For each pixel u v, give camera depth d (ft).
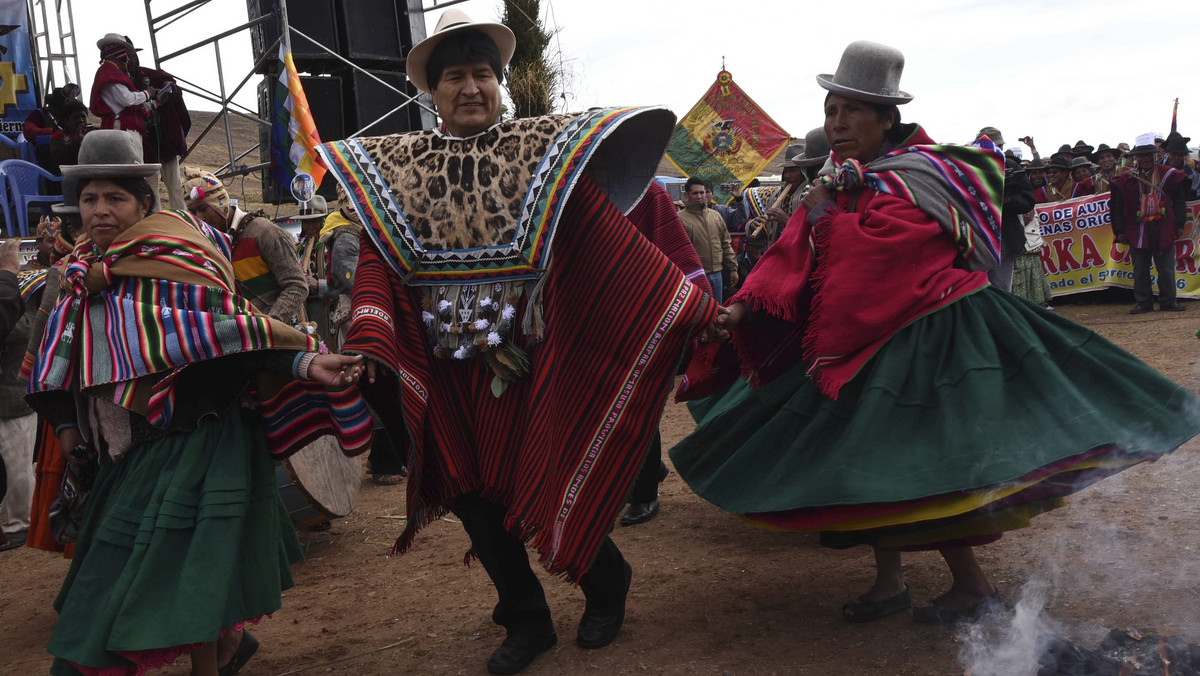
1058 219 46.91
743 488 11.87
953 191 11.70
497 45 11.73
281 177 35.60
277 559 11.01
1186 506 14.92
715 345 12.89
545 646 11.93
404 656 12.44
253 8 39.09
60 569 18.45
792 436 11.83
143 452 10.69
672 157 51.47
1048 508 11.07
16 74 43.70
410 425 10.78
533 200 10.77
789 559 14.64
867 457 10.78
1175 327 35.68
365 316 10.66
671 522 17.37
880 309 11.30
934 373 11.14
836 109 12.48
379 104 40.11
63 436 11.28
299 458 16.65
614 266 10.84
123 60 29.86
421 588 15.24
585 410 10.89
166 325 10.43
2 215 37.58
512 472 11.09
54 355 10.84
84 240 11.33
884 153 12.60
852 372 11.31
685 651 11.53
